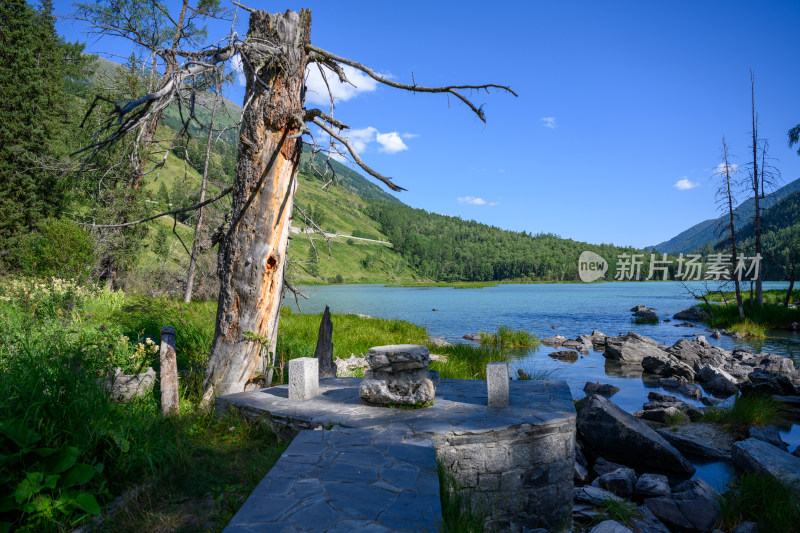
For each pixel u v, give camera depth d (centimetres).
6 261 2325
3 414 442
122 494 442
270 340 795
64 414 480
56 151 2669
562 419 576
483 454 529
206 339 1174
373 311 4475
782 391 1280
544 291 10269
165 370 655
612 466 768
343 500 361
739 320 3038
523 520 547
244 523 323
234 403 677
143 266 2522
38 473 384
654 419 1061
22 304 1093
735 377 1565
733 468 780
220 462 539
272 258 771
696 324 3356
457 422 558
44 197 2706
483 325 3322
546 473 564
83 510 384
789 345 2312
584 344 2314
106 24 1103
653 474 718
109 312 1484
